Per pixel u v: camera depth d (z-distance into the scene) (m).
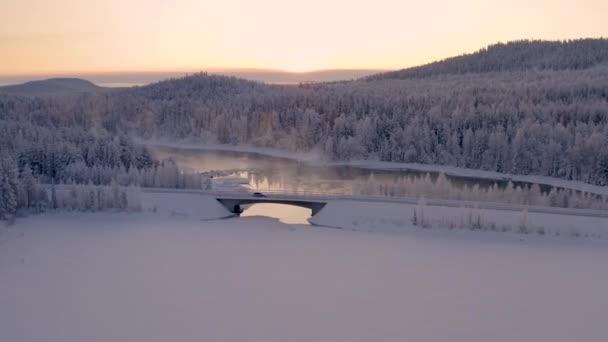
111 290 67.31
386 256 80.12
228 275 72.50
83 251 83.12
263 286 68.56
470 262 76.88
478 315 59.97
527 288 67.12
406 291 66.62
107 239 89.50
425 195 111.31
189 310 61.41
